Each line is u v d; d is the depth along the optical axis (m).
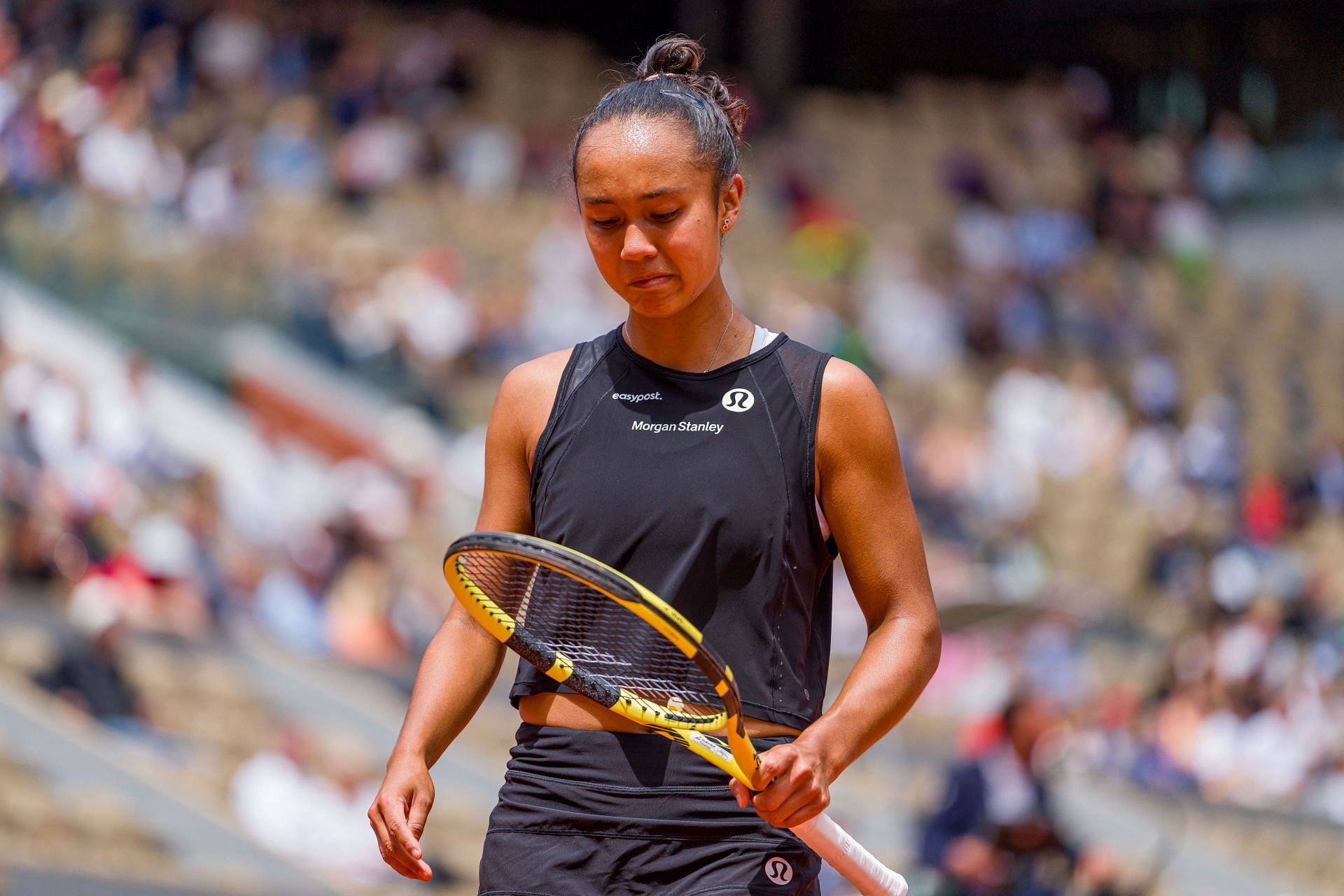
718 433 8.69
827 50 99.75
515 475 9.16
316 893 26.95
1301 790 41.62
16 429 40.25
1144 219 77.50
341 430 50.19
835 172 75.25
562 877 8.52
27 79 56.16
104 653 32.72
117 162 53.75
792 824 7.95
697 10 93.06
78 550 37.72
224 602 38.44
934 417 56.97
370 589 41.19
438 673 9.05
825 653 8.98
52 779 28.97
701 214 8.36
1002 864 22.55
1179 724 41.53
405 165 61.97
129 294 51.31
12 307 49.69
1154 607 53.78
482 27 84.12
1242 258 82.94
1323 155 84.69
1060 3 97.62
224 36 63.12
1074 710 39.28
